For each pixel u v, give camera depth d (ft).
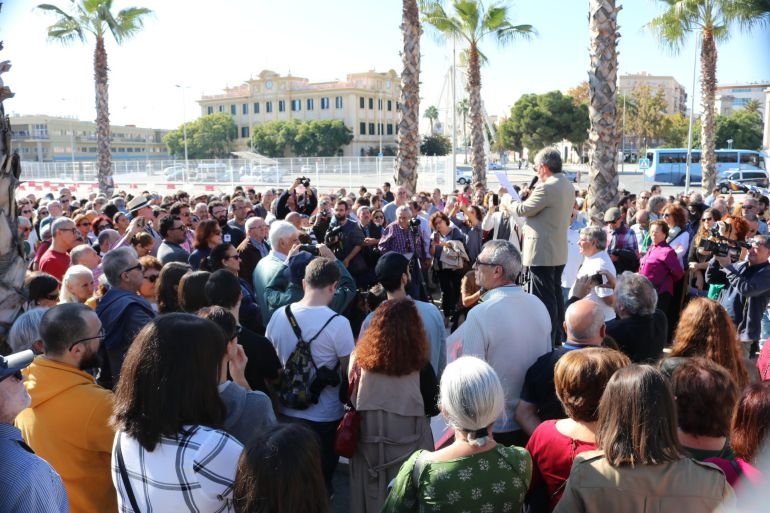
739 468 6.98
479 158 78.84
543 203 17.54
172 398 6.61
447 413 7.51
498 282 11.81
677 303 22.65
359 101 297.53
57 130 291.38
